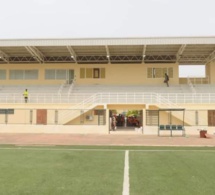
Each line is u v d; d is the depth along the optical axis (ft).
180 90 134.10
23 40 126.41
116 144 71.31
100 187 28.30
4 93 131.95
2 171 36.24
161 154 53.62
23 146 66.69
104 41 124.88
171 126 98.17
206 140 83.20
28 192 26.43
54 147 64.69
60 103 117.08
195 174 34.73
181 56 146.00
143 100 115.14
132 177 32.96
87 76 148.46
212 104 113.09
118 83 147.02
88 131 108.37
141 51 138.41
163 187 28.35
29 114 117.08
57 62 149.38
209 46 131.03
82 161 44.78
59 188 27.86
